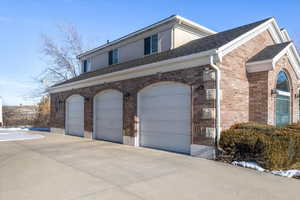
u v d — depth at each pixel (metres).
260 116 8.88
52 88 18.06
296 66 10.99
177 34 12.82
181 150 8.78
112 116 12.46
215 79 7.57
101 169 6.27
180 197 4.24
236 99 8.48
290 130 7.39
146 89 10.36
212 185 4.93
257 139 6.55
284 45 9.90
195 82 8.14
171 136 9.21
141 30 14.17
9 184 5.00
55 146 10.50
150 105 10.19
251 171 6.07
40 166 6.63
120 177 5.51
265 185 4.95
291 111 10.71
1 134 16.30
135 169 6.26
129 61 15.05
